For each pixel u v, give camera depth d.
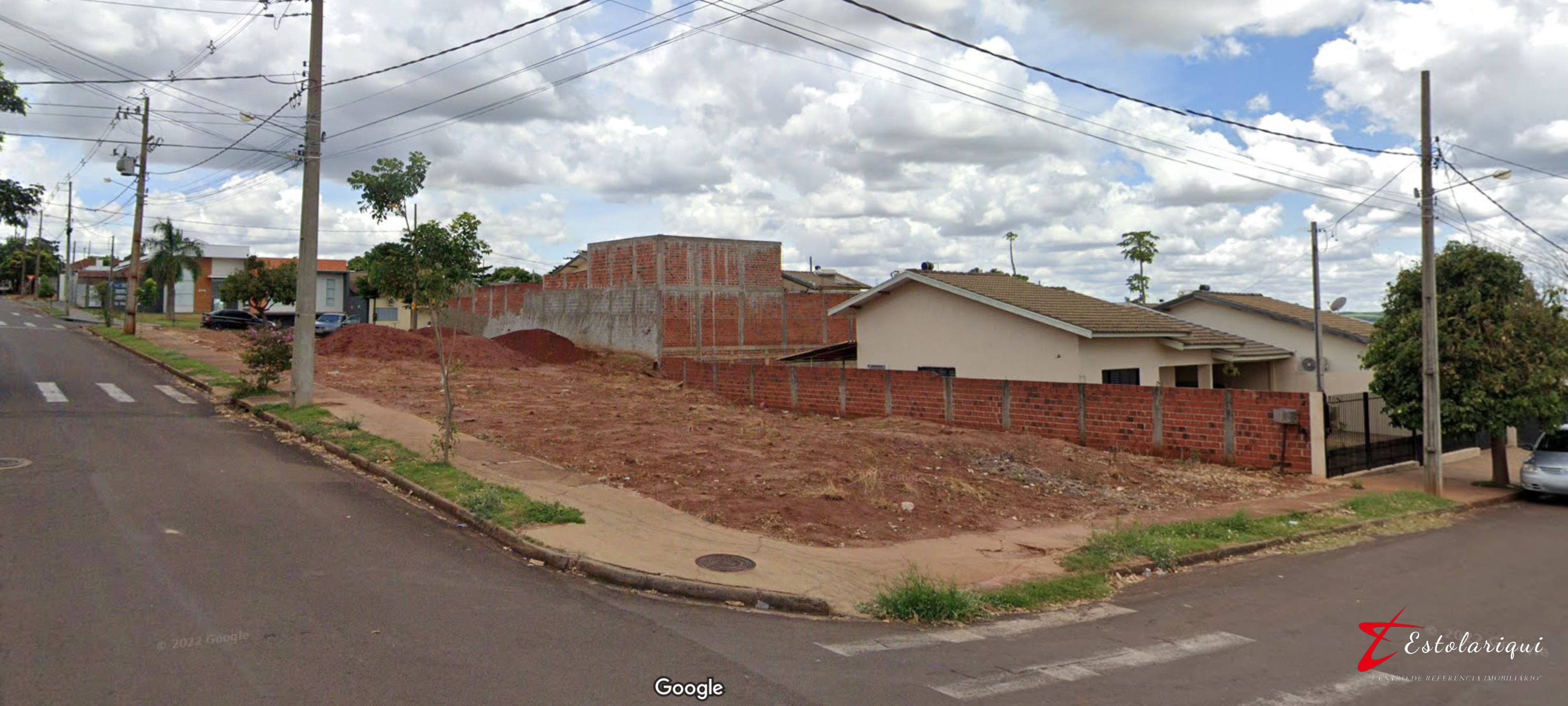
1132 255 59.22
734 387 28.11
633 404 23.03
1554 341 17.17
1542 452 17.19
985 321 24.69
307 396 18.09
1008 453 15.98
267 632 6.38
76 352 30.06
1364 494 15.13
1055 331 22.83
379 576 8.02
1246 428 17.45
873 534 10.62
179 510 9.99
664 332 36.28
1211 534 11.47
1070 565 9.59
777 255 41.03
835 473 13.45
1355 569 10.34
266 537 9.08
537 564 8.88
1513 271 17.33
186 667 5.63
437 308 13.21
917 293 26.80
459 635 6.58
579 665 6.11
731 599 8.00
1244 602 8.66
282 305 65.81
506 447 15.05
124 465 12.38
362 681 5.56
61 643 5.94
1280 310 32.31
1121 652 6.95
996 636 7.34
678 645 6.68
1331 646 7.23
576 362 37.22
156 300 70.38
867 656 6.67
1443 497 15.81
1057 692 5.98
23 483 10.91
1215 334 27.06
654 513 10.82
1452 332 17.36
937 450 15.84
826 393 24.97
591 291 39.41
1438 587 9.42
